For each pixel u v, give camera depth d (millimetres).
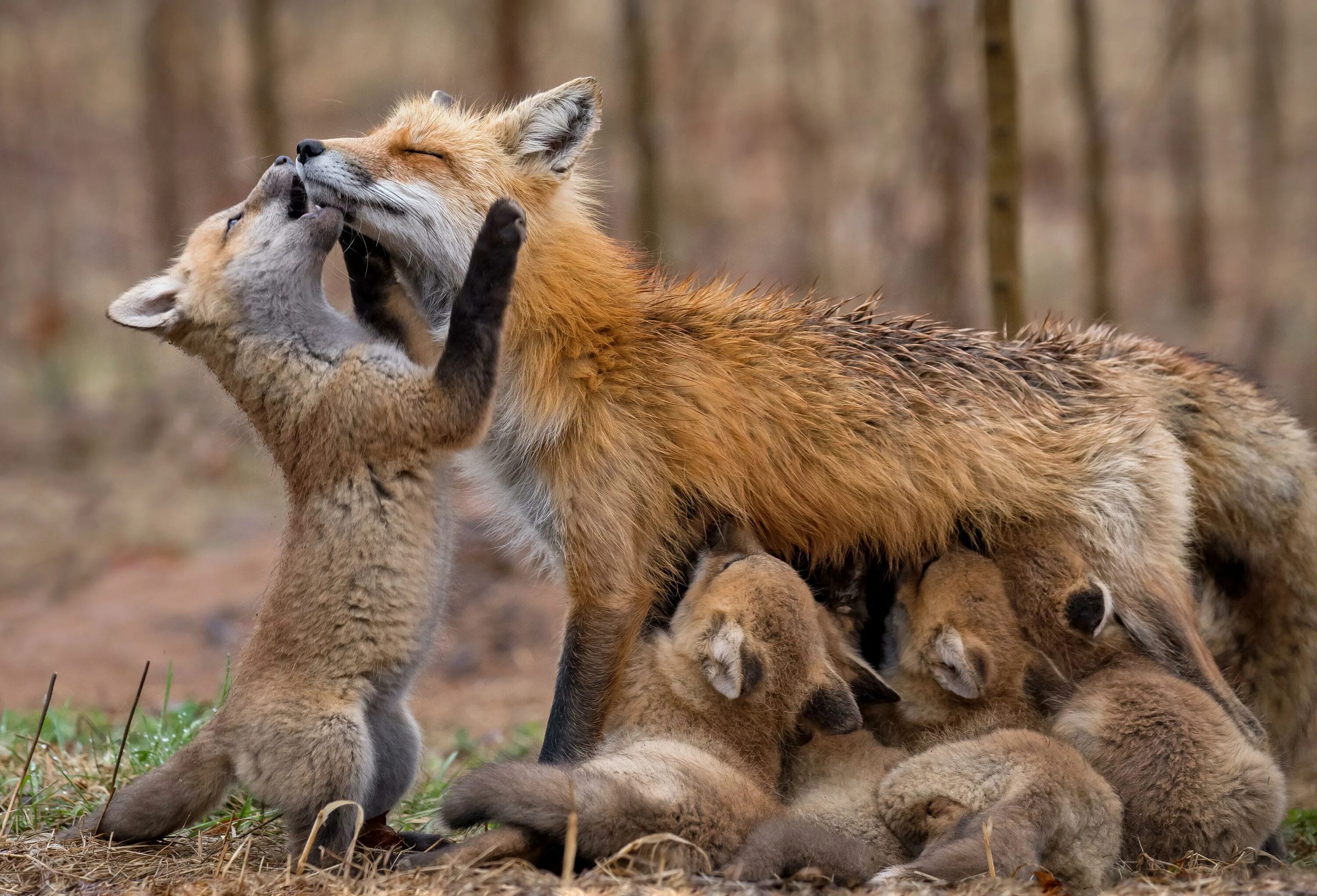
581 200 11250
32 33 48281
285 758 8516
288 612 8891
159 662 18844
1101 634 10188
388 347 9555
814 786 9477
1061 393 11266
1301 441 12094
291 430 9438
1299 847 10812
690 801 8398
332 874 8359
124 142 44625
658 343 10383
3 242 39469
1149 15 44562
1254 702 12305
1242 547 12031
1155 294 36094
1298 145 42344
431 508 9312
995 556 10734
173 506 25969
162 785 8875
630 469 10000
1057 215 39625
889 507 10594
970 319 28094
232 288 9727
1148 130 42562
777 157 42219
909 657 10219
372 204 10258
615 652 9867
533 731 14539
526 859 8367
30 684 17891
